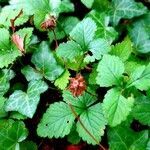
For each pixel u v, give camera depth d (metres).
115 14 0.33
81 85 0.22
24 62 0.30
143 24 0.33
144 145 0.24
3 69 0.29
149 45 0.31
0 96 0.27
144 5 0.36
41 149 0.28
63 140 0.28
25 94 0.26
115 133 0.25
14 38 0.27
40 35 0.32
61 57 0.27
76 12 0.35
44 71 0.27
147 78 0.23
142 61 0.30
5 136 0.25
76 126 0.25
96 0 0.33
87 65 0.29
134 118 0.26
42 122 0.25
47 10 0.30
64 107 0.25
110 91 0.23
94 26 0.26
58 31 0.31
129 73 0.26
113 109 0.22
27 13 0.30
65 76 0.27
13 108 0.26
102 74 0.23
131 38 0.32
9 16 0.31
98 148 0.28
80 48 0.26
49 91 0.29
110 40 0.30
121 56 0.26
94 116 0.25
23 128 0.25
